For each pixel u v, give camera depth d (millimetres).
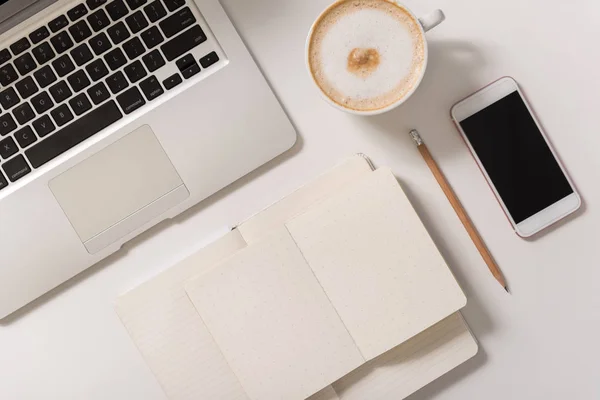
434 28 597
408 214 544
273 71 598
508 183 584
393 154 602
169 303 582
